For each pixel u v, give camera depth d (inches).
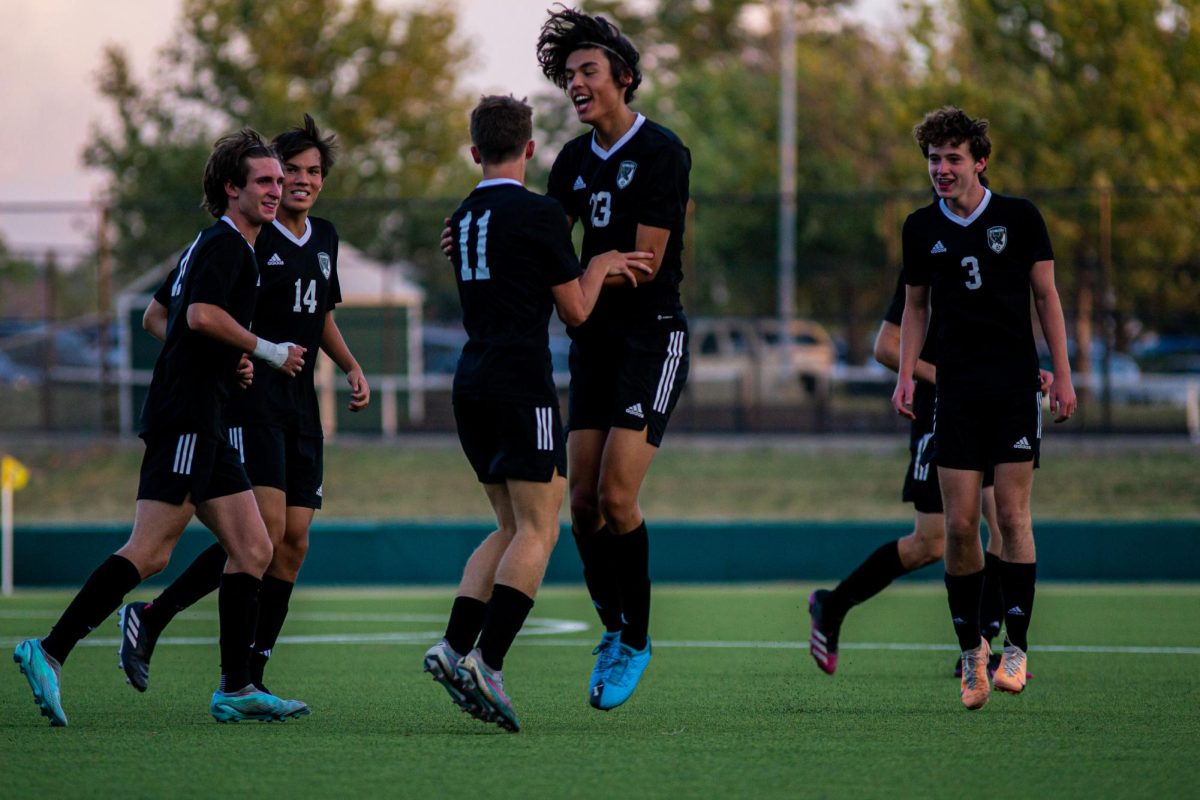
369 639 969.5
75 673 778.2
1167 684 722.2
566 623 1075.3
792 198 2085.4
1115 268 2073.1
